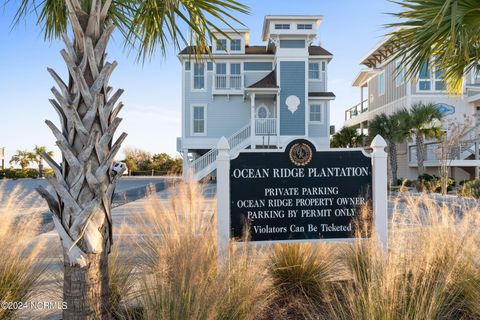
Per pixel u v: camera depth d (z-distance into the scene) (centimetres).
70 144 283
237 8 365
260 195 425
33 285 372
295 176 430
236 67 2538
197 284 292
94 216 286
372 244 359
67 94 287
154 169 3778
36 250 374
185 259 316
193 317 263
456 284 338
